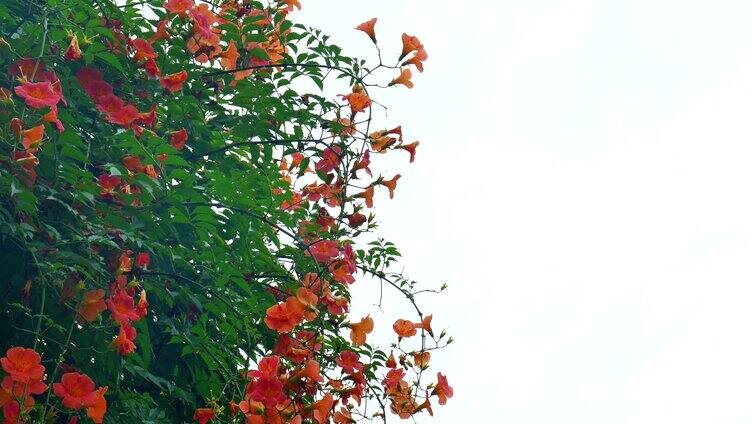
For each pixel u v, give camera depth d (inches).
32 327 154.6
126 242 168.7
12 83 157.6
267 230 195.5
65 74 166.9
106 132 171.6
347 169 193.5
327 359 182.7
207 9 186.4
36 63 154.0
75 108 170.2
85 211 162.2
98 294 152.5
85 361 159.9
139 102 180.9
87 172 156.1
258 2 203.9
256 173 191.2
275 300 192.1
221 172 187.8
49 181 159.0
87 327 158.7
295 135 197.5
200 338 177.6
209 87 196.5
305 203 208.8
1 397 136.9
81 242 156.9
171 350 185.0
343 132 193.3
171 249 173.3
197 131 195.8
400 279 201.9
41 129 147.2
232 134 200.7
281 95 199.6
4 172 145.4
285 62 202.8
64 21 167.6
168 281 178.2
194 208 184.4
